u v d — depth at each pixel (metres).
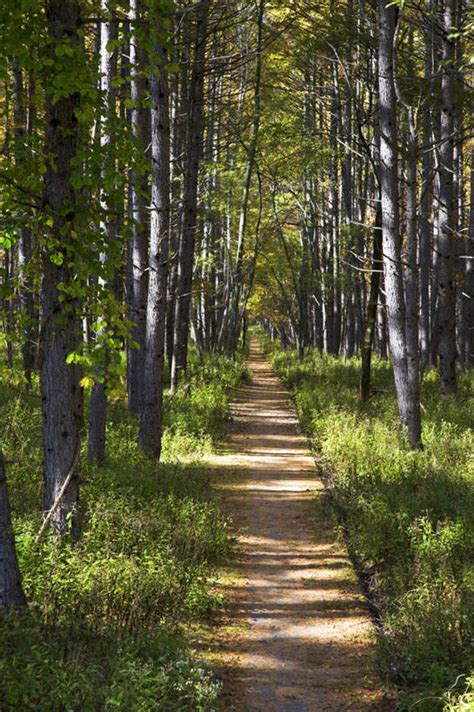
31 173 7.93
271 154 34.88
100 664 6.55
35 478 12.09
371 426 17.84
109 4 7.65
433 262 34.09
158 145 14.55
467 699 5.89
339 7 19.00
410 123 15.65
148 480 12.80
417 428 15.70
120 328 7.76
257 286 61.44
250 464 17.22
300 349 44.06
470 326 31.58
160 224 14.88
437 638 7.35
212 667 7.50
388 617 8.34
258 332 122.12
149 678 5.96
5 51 7.19
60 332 8.68
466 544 9.51
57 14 7.74
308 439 20.12
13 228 7.95
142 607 7.89
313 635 8.43
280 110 26.97
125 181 7.69
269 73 27.16
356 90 24.78
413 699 6.43
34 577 7.67
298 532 12.25
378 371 30.66
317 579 10.15
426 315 32.25
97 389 14.00
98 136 7.96
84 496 11.17
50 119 8.05
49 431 8.88
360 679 7.37
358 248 35.03
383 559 10.37
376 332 44.31
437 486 11.87
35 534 8.54
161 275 15.05
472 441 15.48
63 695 5.47
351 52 20.00
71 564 7.87
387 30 15.68
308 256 41.53
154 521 10.20
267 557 11.05
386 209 15.90
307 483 15.48
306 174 31.70
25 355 19.94
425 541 9.54
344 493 12.66
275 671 7.54
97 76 7.61
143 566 8.48
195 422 19.86
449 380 21.69
